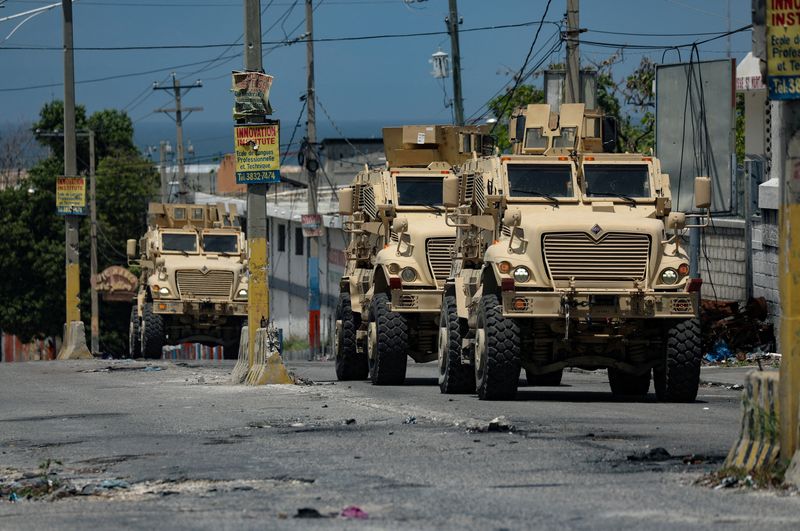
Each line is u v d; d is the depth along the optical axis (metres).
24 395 58.34
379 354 56.94
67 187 103.94
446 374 51.41
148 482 28.73
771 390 25.94
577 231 45.75
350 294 63.72
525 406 43.78
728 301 73.56
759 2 25.44
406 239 58.00
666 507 23.20
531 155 50.22
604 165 49.88
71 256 103.69
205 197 193.75
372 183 62.88
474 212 51.84
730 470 26.31
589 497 24.42
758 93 93.94
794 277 25.20
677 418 39.00
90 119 198.88
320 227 124.62
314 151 127.81
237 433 37.53
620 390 52.72
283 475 28.52
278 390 53.62
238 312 103.69
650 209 48.94
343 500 24.94
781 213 25.44
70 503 26.31
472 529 21.64
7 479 30.66
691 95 80.06
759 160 79.25
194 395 52.94
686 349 45.97
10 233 177.00
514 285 45.56
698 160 79.50
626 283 45.78
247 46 56.91
